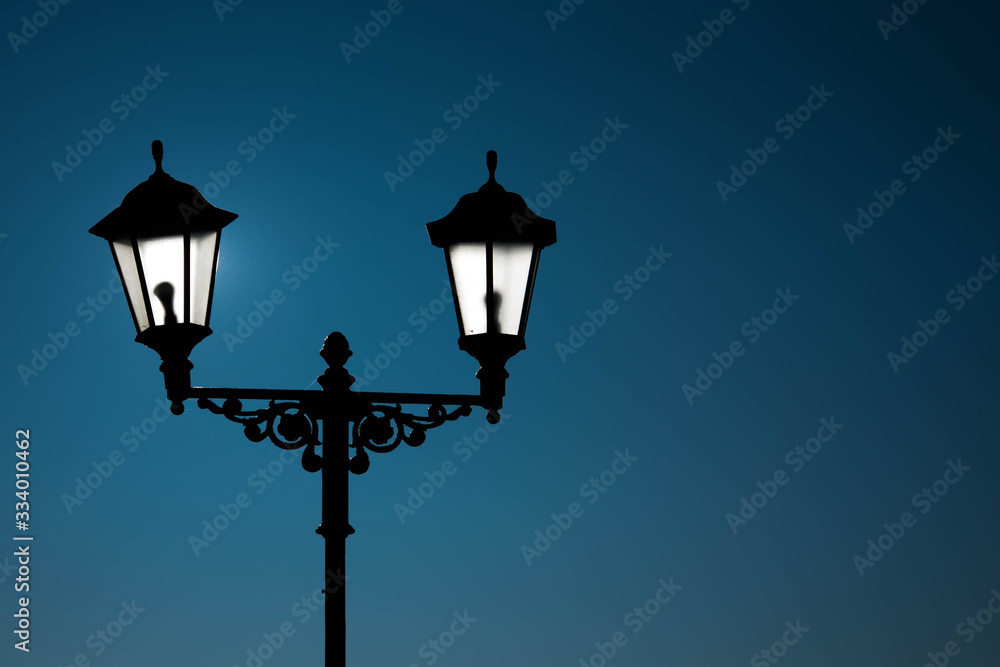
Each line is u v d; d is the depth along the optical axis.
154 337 5.07
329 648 4.98
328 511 5.13
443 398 5.36
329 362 5.36
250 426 5.17
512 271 5.41
